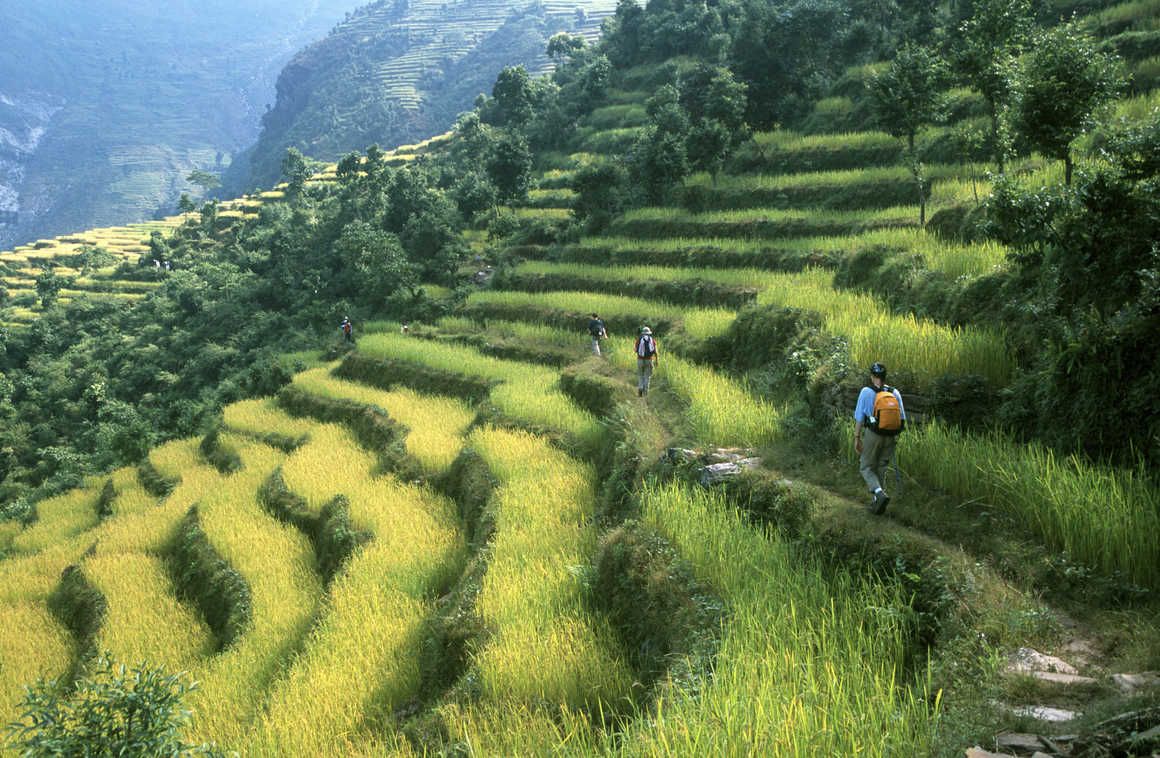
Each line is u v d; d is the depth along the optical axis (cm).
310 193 9600
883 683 703
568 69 8800
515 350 3206
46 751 756
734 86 4578
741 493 1202
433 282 5138
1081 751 506
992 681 631
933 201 2902
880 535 932
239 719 1359
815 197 3634
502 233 5112
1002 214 1212
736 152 4500
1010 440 1041
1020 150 2866
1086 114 1433
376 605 1556
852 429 1229
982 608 750
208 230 10294
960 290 1541
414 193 6172
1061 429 995
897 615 788
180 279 8044
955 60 2211
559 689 1001
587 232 4516
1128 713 509
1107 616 722
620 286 3491
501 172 5550
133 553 2433
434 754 950
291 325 5653
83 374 6512
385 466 2447
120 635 1881
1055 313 1135
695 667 830
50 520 3453
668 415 1839
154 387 6012
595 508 1630
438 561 1733
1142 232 991
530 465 1936
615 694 977
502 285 4344
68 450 5272
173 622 1934
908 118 2548
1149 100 2377
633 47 7675
